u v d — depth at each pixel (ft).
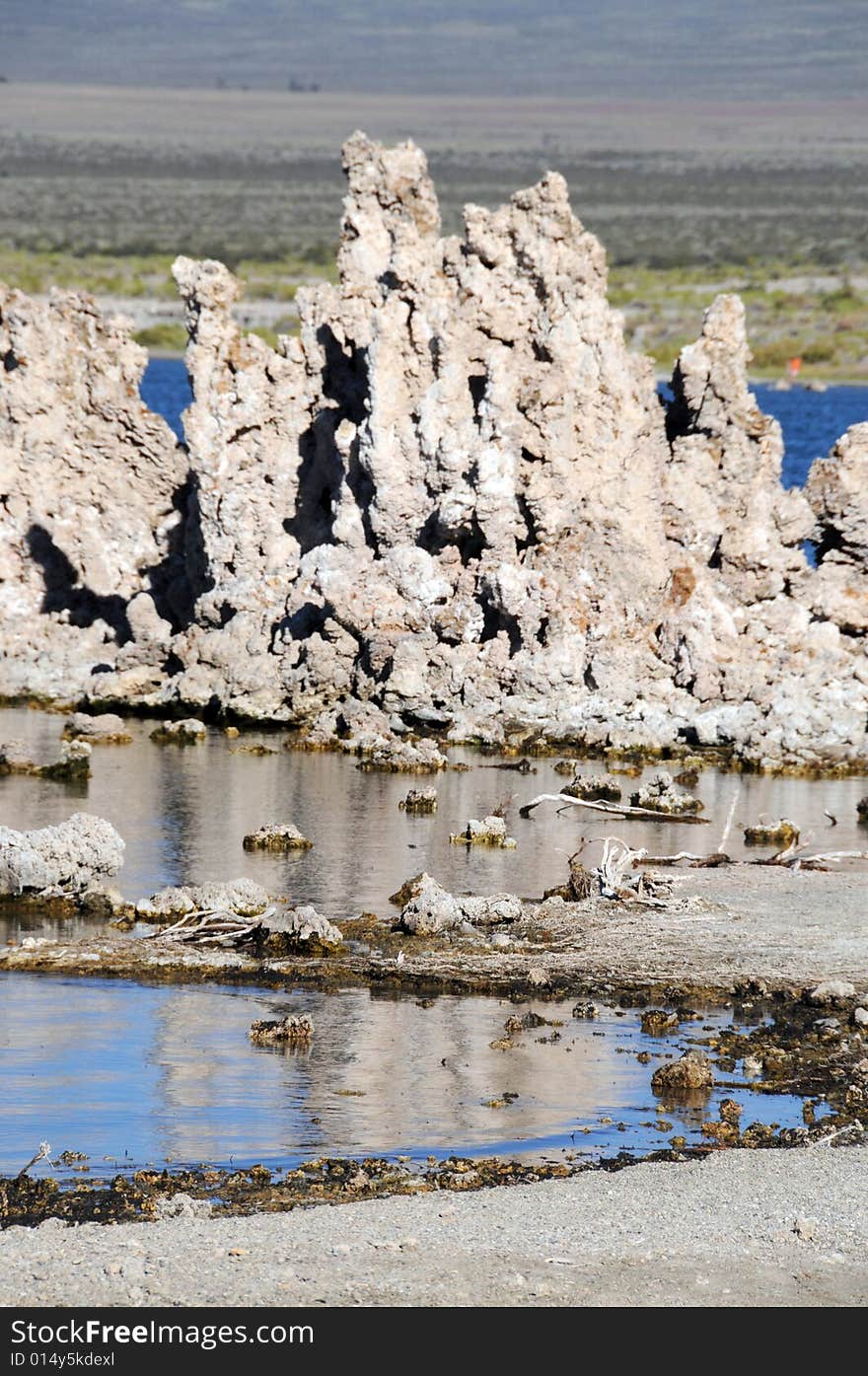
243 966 109.81
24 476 208.44
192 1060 95.50
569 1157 84.89
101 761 168.45
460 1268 73.46
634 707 180.96
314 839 139.54
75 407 209.26
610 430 185.06
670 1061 96.43
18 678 196.75
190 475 207.10
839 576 191.21
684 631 184.75
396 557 187.73
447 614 187.11
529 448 184.55
